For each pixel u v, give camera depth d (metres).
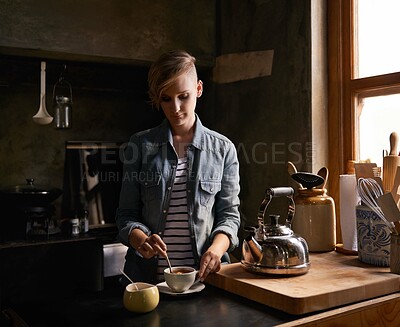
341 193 1.94
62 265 2.72
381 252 1.65
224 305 1.34
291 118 2.46
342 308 1.31
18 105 3.04
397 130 2.08
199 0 3.02
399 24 2.06
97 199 3.16
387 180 1.82
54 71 3.06
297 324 1.18
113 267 2.77
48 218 2.82
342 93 2.31
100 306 1.34
